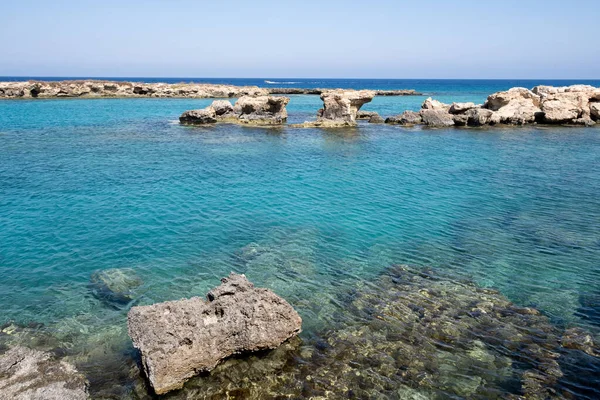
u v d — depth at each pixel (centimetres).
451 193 2628
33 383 905
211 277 1479
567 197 2544
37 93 9356
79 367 1012
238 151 3934
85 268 1526
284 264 1599
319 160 3606
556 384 978
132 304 1298
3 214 2050
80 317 1227
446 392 950
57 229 1881
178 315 1012
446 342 1134
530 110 6234
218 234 1878
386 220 2116
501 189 2727
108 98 10194
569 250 1761
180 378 949
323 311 1278
